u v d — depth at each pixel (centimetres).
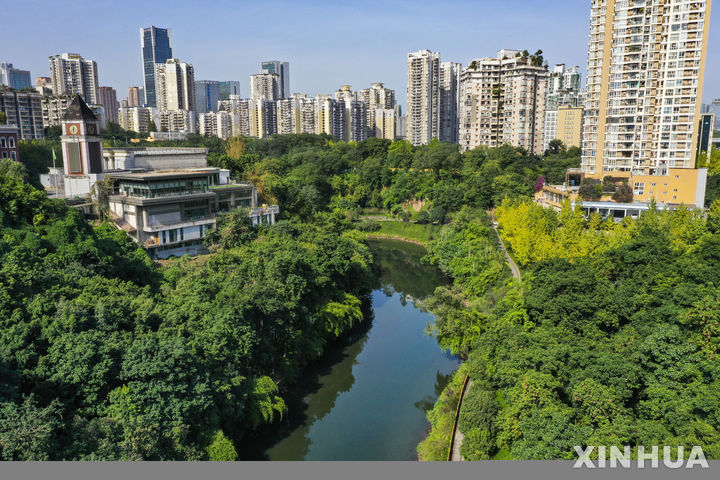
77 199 11862
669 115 16062
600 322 6725
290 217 15812
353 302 10162
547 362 5828
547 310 6869
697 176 15362
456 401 6888
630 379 5450
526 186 18988
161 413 5419
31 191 9025
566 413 5228
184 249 12381
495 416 5972
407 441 6862
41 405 5116
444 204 18775
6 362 5188
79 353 5338
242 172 17725
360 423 7262
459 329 8312
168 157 15100
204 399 5734
